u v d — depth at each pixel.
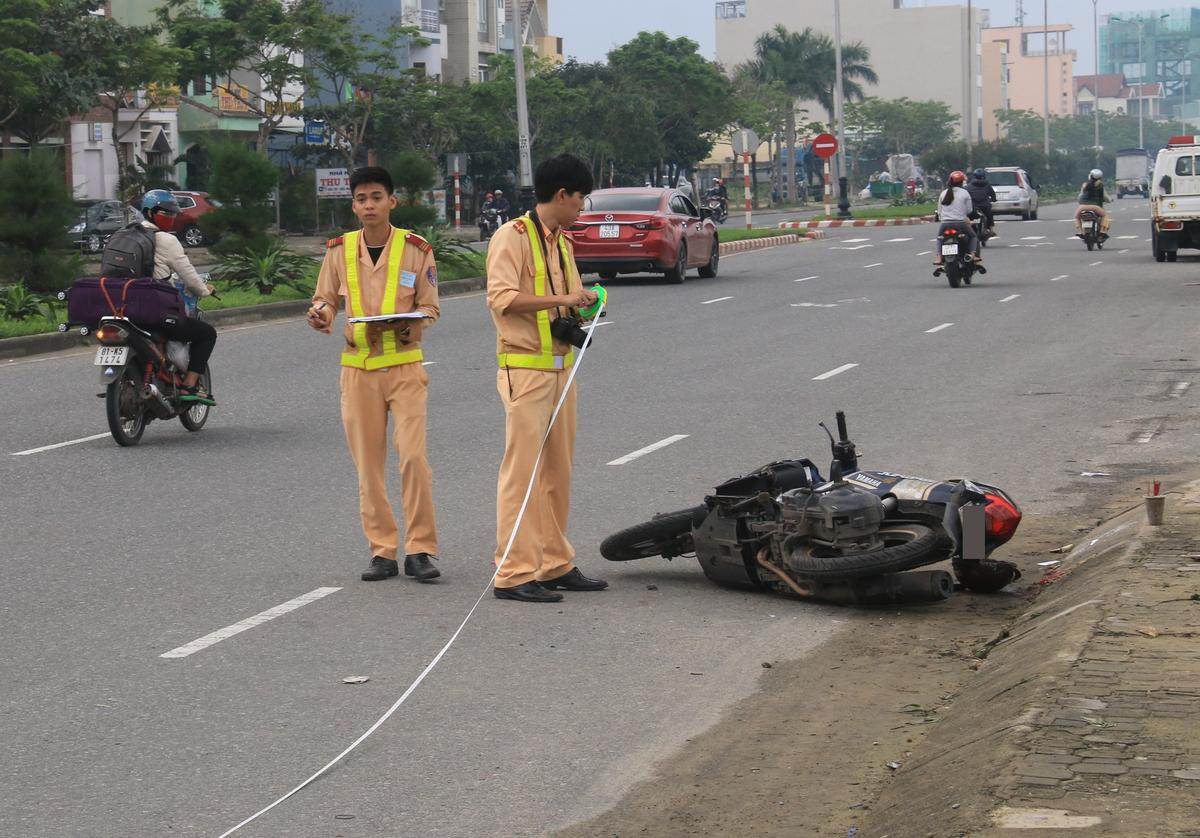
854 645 7.03
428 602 7.73
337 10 70.81
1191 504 8.65
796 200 109.50
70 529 9.38
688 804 5.12
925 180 116.75
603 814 5.05
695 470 11.23
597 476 11.02
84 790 5.23
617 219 28.67
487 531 9.34
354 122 59.84
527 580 7.80
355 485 10.77
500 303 7.63
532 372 7.75
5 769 5.42
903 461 11.52
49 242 24.80
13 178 24.69
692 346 19.20
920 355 18.08
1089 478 10.86
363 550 8.87
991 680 6.15
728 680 6.50
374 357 8.07
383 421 8.16
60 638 7.07
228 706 6.11
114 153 56.81
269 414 14.17
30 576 8.23
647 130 73.88
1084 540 8.79
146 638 7.06
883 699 6.24
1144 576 7.03
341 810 5.06
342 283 8.21
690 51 82.25
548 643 7.02
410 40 73.25
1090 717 5.11
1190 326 20.58
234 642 7.00
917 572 7.59
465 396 15.05
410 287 8.12
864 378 16.19
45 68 44.12
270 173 29.47
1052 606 7.14
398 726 5.89
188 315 12.71
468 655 6.82
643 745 5.71
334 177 46.22
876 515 7.63
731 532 7.90
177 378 12.73
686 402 14.62
